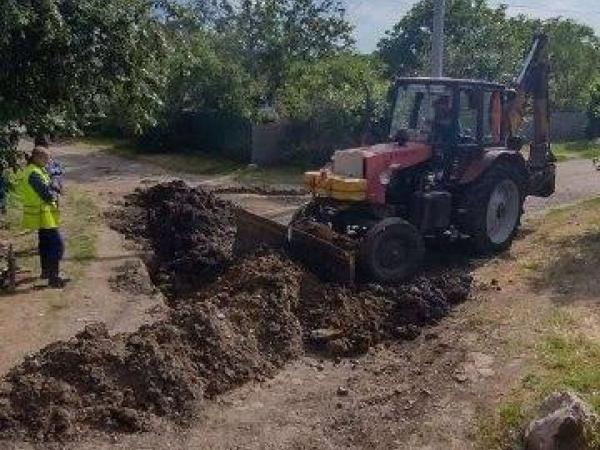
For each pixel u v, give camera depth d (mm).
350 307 8906
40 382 6609
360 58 26609
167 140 25750
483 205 11273
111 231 13227
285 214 12492
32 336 8336
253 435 6457
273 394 7230
